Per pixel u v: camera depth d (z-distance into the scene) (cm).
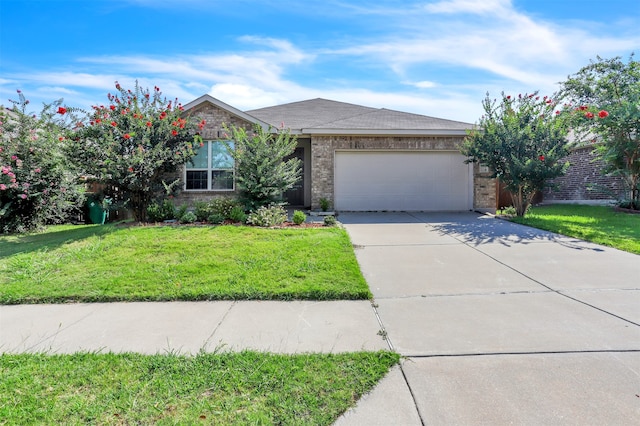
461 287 482
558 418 220
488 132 1055
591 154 1359
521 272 543
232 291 453
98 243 674
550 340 323
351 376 267
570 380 260
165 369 278
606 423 215
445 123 1341
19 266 562
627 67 1203
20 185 914
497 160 1058
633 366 277
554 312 390
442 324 363
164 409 232
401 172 1273
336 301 436
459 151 1227
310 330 352
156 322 375
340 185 1271
